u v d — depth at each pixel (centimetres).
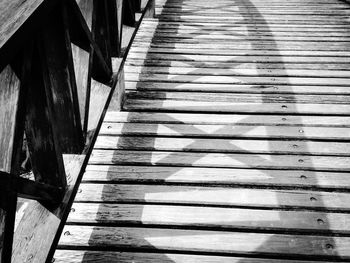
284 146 276
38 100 123
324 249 199
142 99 335
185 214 222
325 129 294
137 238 208
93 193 237
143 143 281
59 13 130
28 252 122
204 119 308
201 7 586
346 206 225
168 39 459
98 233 211
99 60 188
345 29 488
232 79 367
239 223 216
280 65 395
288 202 229
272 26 504
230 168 257
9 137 104
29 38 100
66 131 158
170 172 254
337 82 360
